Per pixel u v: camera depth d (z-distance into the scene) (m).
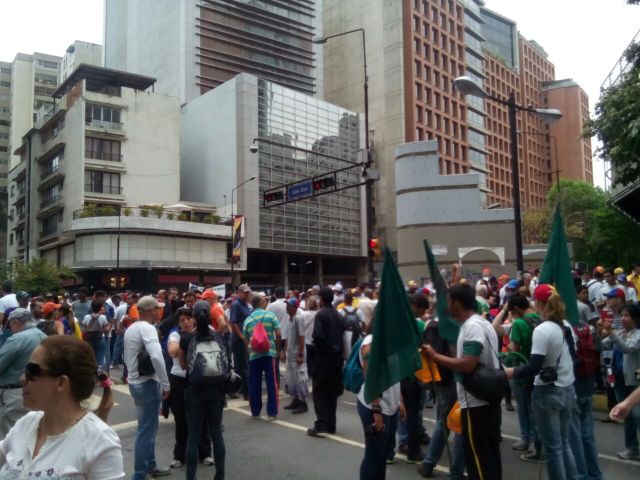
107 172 50.62
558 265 6.28
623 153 12.77
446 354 6.20
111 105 50.91
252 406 9.06
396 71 72.38
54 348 2.26
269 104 55.97
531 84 116.06
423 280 19.78
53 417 2.25
